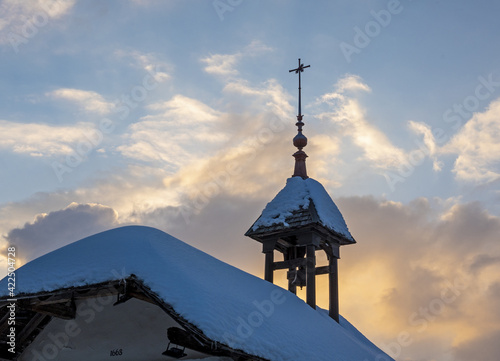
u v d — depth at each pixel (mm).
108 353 22406
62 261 21797
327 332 28484
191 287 19891
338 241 38000
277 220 36438
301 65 42031
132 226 23250
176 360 21469
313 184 38562
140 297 20016
